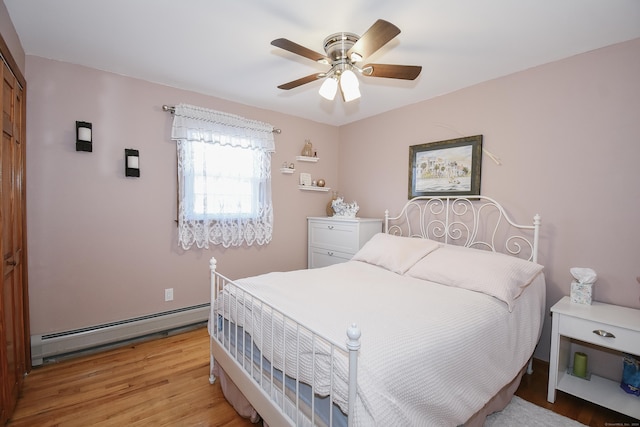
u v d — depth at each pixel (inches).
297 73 96.9
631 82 74.6
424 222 118.6
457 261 85.1
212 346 80.8
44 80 87.0
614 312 71.9
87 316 95.3
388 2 61.7
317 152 148.8
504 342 64.7
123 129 99.2
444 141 110.6
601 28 70.2
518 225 92.7
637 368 71.4
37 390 76.3
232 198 119.3
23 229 80.7
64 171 90.6
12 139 69.9
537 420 67.7
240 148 120.6
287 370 54.0
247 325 65.4
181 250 111.7
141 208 103.3
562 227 85.7
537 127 89.8
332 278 86.9
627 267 75.9
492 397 59.6
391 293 73.6
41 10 65.7
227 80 102.4
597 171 79.8
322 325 53.6
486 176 100.8
